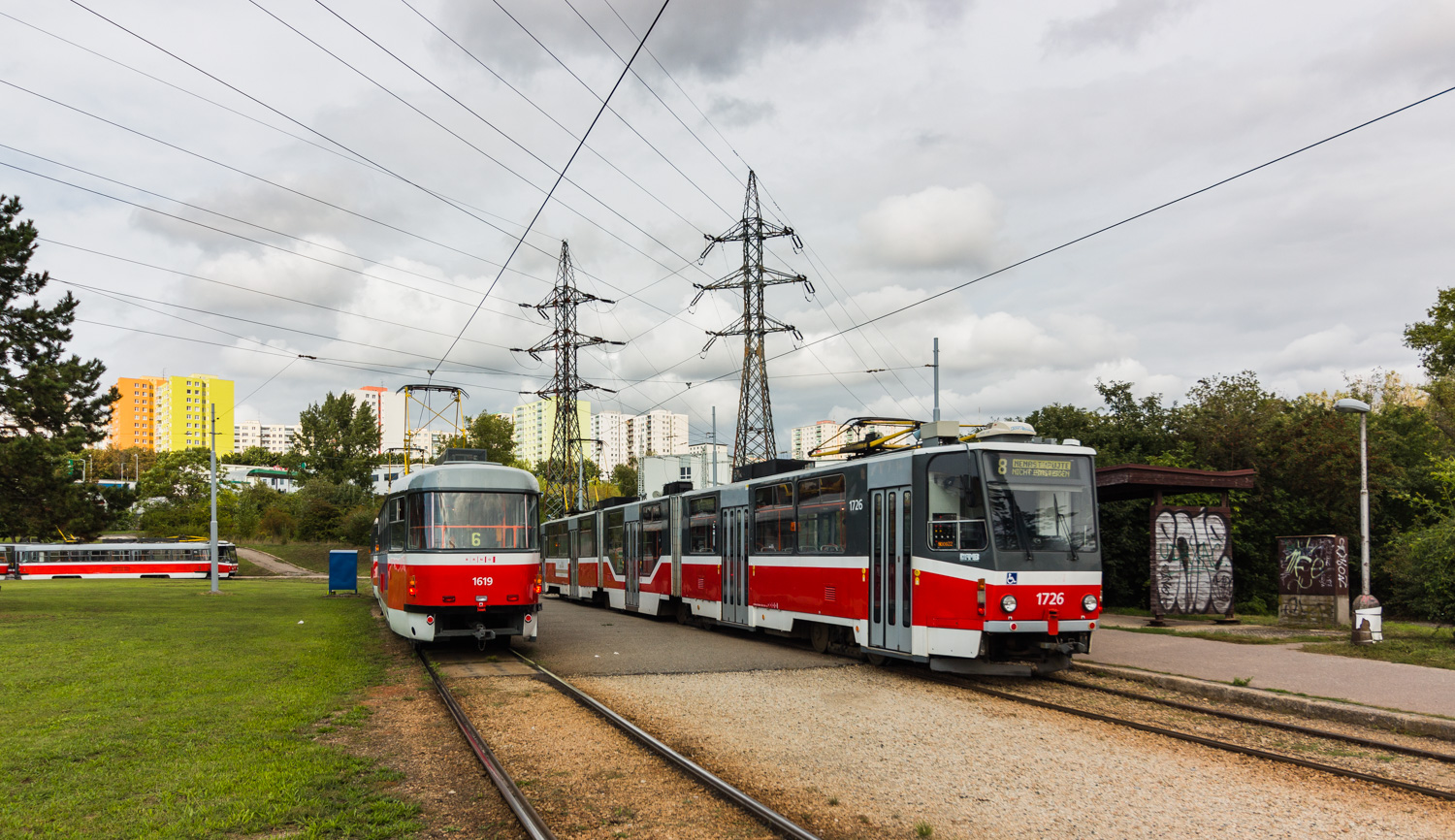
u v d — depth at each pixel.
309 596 37.31
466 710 10.98
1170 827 6.71
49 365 25.41
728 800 7.24
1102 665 13.55
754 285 39.44
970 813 7.05
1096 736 9.60
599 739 9.41
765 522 18.95
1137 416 32.03
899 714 10.84
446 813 6.87
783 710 11.12
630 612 29.00
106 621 22.38
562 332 48.81
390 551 18.09
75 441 26.08
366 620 23.98
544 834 6.20
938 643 13.29
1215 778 7.98
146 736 9.04
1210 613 20.36
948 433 14.26
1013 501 13.12
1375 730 9.77
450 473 16.27
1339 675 12.20
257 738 9.02
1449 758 8.40
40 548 62.84
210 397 134.38
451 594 15.73
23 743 8.68
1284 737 9.52
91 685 12.25
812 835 6.21
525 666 14.94
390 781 7.67
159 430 132.00
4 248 24.77
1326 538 18.47
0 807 6.71
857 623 15.33
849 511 15.80
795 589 17.48
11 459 24.55
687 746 9.17
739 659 16.08
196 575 63.88
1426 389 38.84
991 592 12.70
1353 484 28.44
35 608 27.52
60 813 6.57
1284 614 19.11
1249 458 29.31
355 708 10.89
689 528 23.19
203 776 7.55
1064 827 6.71
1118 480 18.92
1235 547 27.75
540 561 16.83
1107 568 26.39
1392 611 28.00
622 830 6.57
